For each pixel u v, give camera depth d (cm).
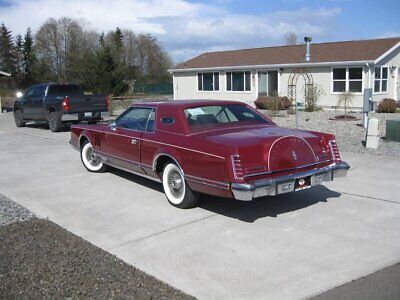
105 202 667
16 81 6444
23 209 637
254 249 476
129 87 4372
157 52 7588
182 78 3184
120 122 753
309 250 469
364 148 1047
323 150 590
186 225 556
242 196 506
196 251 476
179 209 620
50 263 436
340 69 2328
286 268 429
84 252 467
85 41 7100
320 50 2569
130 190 729
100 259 448
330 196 659
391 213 578
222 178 524
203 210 612
